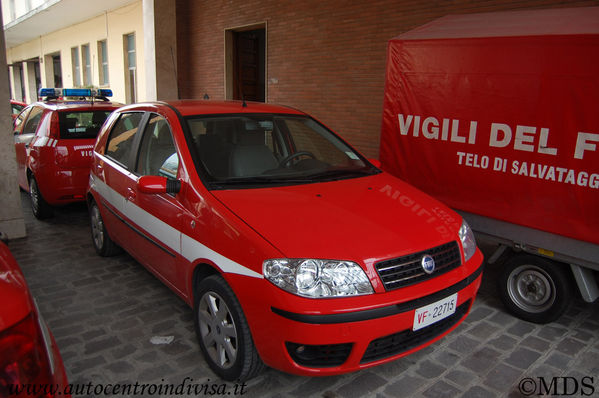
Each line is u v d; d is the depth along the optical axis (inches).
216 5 414.9
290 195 112.0
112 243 178.5
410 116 157.0
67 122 221.1
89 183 184.1
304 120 153.9
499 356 118.1
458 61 140.4
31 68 1082.1
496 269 178.9
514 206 132.3
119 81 612.1
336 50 310.8
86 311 138.6
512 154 130.9
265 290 88.4
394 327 90.0
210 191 110.4
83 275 165.9
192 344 120.9
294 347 89.8
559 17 135.7
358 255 90.5
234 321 96.7
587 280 124.0
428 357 116.9
